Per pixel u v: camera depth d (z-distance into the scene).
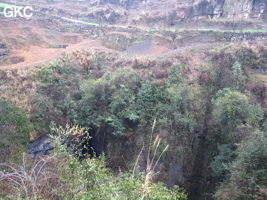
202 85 24.81
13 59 27.44
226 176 15.37
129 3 52.59
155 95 22.05
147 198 5.74
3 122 14.76
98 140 23.67
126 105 21.97
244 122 17.41
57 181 5.43
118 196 5.16
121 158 21.45
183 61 26.50
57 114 21.11
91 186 5.62
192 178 20.12
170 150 20.05
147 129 21.56
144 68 26.83
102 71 27.55
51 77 23.75
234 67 23.78
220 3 38.56
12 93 21.11
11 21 36.97
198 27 38.59
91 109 21.89
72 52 29.91
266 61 24.95
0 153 12.00
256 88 22.34
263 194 8.62
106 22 45.78
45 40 35.75
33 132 19.23
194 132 21.50
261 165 10.33
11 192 5.01
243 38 31.20
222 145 17.89
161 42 35.09
